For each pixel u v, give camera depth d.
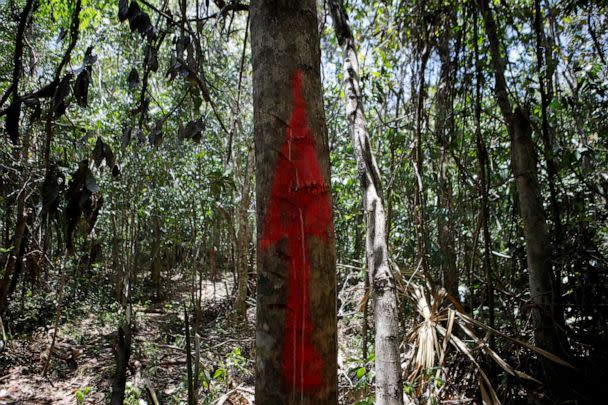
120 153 6.62
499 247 5.15
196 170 7.98
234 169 10.30
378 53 4.53
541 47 3.69
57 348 6.44
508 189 4.58
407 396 2.95
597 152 4.07
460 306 3.32
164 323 8.27
